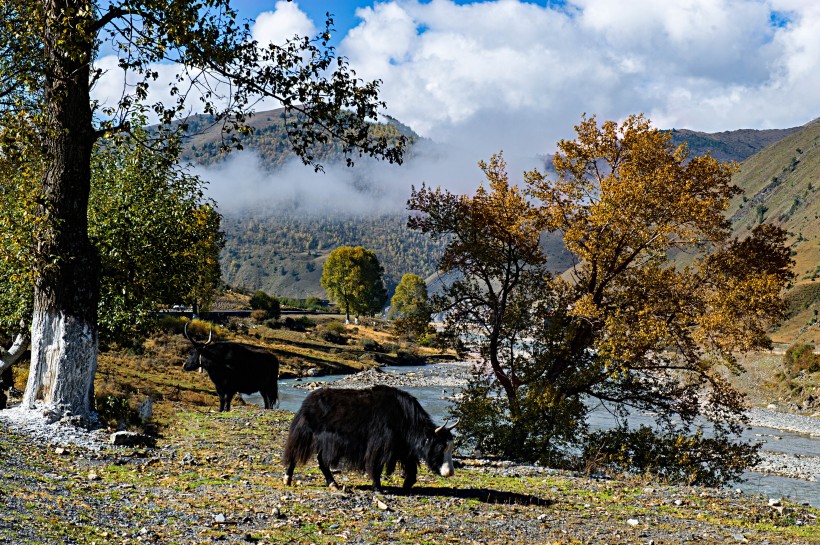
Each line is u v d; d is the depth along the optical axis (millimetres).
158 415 23250
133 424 19359
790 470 34406
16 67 15594
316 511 10078
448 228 26406
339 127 15922
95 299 16734
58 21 14609
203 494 10555
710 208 23562
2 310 20016
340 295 135375
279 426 21453
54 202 16094
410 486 12195
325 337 106625
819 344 85438
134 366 45281
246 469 13398
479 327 26062
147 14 14594
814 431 50469
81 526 7680
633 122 24844
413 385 74500
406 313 26938
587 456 23422
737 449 24156
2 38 15438
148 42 14633
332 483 11852
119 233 21141
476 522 10375
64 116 16016
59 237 16078
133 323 23188
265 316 106938
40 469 10766
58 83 15703
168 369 47875
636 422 45469
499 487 13898
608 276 24734
